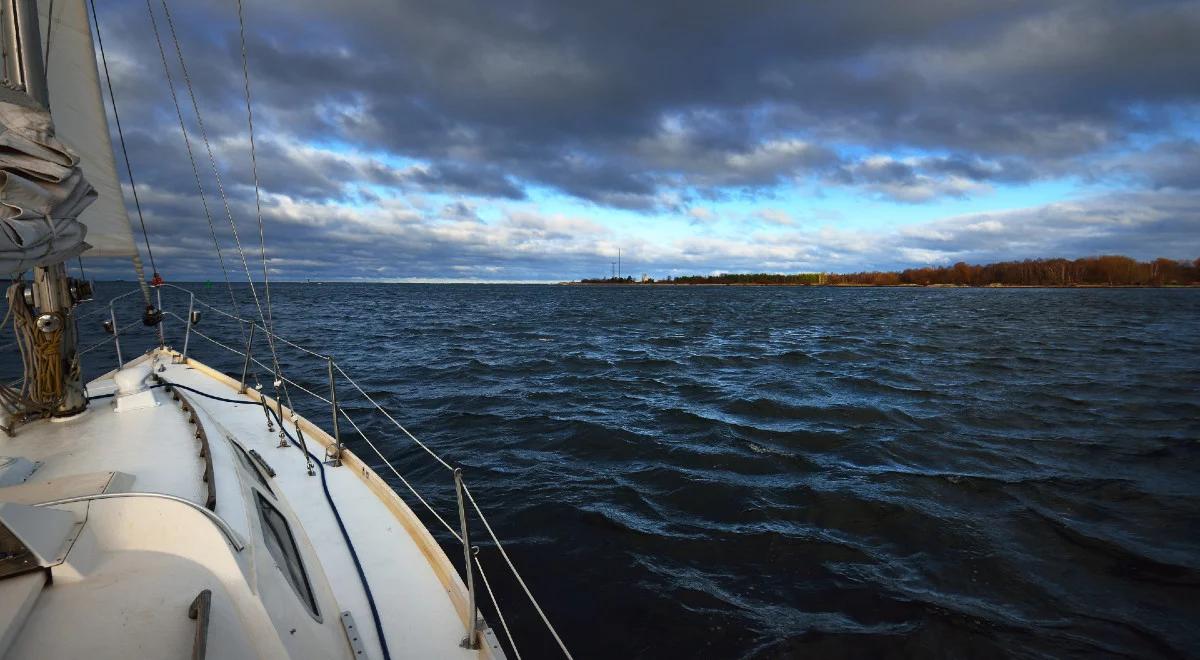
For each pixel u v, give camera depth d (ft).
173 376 27.94
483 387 48.83
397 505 14.82
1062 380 53.83
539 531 21.68
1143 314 163.94
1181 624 16.53
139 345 70.69
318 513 14.85
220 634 6.27
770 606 17.25
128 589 6.55
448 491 25.61
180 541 7.38
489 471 28.02
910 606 17.15
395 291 481.87
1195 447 32.14
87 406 13.61
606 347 79.46
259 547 8.57
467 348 76.64
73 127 19.13
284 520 11.69
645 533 21.48
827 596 17.72
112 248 20.77
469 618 10.20
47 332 12.25
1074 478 27.02
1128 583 18.48
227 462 10.95
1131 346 83.61
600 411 40.11
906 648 15.42
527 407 41.32
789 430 35.12
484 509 23.58
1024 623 16.49
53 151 8.46
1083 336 98.27
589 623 16.52
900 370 58.90
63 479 8.34
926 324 124.26
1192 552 20.22
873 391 47.32
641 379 53.52
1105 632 16.16
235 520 8.77
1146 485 26.18
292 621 7.82
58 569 6.45
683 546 20.58
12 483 9.09
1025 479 26.78
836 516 22.89
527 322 126.72
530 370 58.54
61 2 18.21
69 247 9.02
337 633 9.57
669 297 341.21
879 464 28.86
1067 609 17.17
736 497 24.68
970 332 104.68
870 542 20.94
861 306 215.31
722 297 341.82
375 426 35.73
